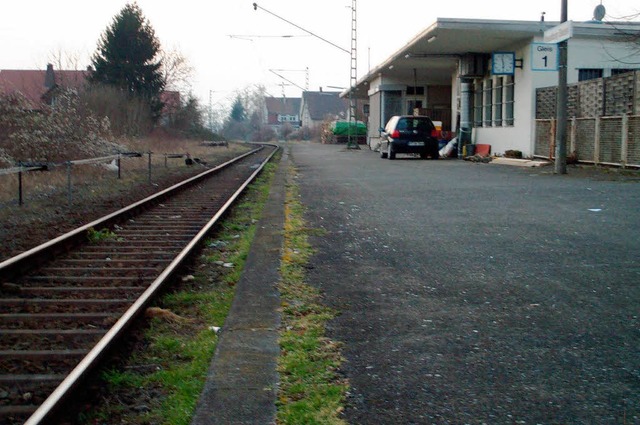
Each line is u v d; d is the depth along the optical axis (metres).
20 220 11.76
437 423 3.54
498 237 8.88
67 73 45.69
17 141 18.91
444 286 6.37
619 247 8.03
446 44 27.36
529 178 17.44
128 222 11.65
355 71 48.22
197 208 13.66
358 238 9.01
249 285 6.36
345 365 4.35
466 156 29.31
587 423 3.51
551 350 4.61
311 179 19.12
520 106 25.73
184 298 6.42
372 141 47.88
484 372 4.23
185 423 3.64
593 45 23.91
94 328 5.58
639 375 4.15
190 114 60.34
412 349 4.65
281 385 3.99
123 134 35.56
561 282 6.44
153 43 52.53
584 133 20.78
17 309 6.10
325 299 5.93
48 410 3.65
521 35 24.53
